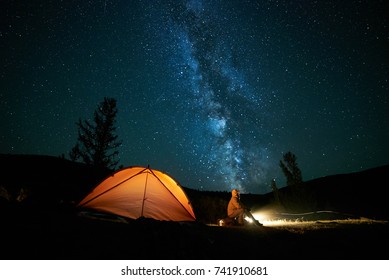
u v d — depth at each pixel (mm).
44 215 4359
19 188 9898
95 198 6734
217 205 12469
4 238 2934
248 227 5879
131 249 3262
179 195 7879
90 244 3236
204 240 3760
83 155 18016
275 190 13344
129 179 7297
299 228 6230
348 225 6777
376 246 3885
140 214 6781
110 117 18703
